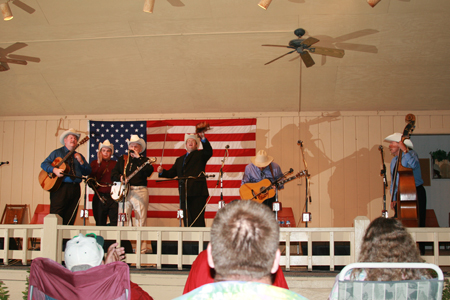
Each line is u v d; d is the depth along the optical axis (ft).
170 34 18.12
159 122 23.67
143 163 17.97
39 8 16.93
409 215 15.20
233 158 22.91
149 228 13.30
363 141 22.52
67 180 18.01
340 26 17.13
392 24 16.93
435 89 20.57
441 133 22.00
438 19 16.56
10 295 13.26
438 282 5.36
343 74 19.98
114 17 17.31
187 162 18.58
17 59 19.77
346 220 22.17
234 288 3.33
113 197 17.08
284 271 12.64
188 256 13.34
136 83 21.38
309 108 22.68
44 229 13.53
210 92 21.83
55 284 6.43
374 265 5.48
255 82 20.89
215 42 18.47
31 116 24.50
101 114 24.18
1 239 14.88
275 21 17.10
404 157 15.98
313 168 22.66
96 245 7.29
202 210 18.20
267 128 23.15
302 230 12.75
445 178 22.93
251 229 3.64
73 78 21.17
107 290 6.42
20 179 24.30
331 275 12.37
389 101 21.67
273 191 17.85
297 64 19.49
